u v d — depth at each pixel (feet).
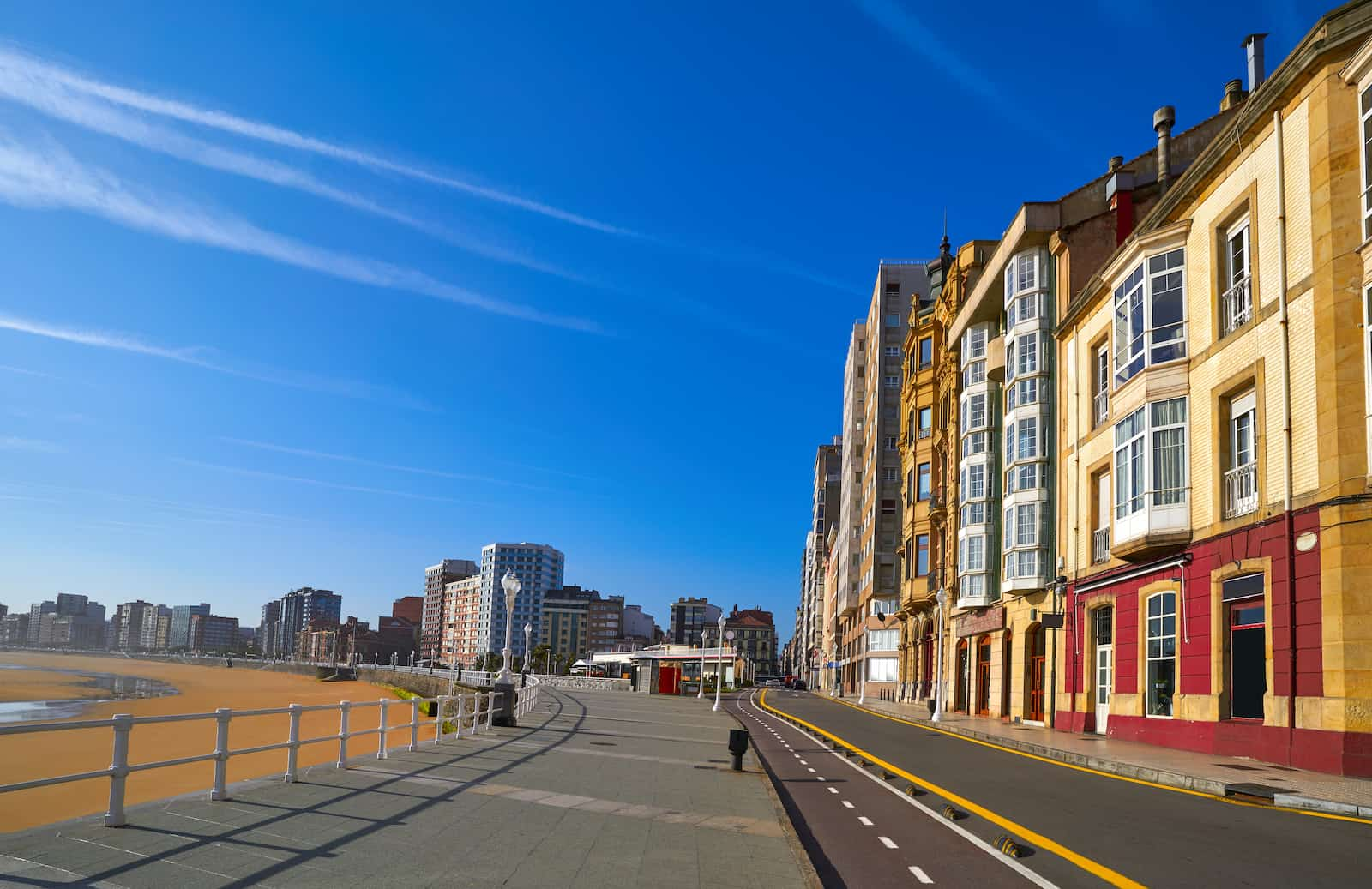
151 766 30.73
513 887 24.72
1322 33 58.49
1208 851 32.99
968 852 33.19
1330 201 58.39
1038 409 110.83
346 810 34.19
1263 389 64.49
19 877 22.49
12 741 120.57
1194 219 76.07
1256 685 64.64
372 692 341.41
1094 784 52.60
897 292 258.78
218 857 25.64
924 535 170.91
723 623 157.89
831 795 48.83
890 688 217.15
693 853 30.58
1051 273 112.47
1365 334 55.83
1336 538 55.47
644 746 72.23
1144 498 77.51
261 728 156.66
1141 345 81.20
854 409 310.65
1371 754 51.75
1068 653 97.60
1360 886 27.81
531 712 107.76
